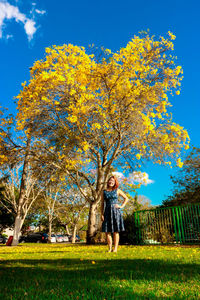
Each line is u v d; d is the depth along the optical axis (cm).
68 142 1243
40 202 2972
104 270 288
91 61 1288
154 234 1064
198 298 167
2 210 3353
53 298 172
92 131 1297
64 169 1384
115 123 1247
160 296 173
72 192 2644
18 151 1461
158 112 1356
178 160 1370
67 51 1331
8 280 242
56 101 1251
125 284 210
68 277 247
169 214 1039
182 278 230
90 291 187
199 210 948
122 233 1166
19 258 487
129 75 1273
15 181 2150
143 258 427
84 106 1189
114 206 612
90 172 1917
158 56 1252
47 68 1304
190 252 548
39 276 257
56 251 691
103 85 1326
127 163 1477
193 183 1540
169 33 1251
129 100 1264
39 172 1533
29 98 1257
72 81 1212
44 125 1344
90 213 1395
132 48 1266
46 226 4262
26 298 172
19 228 1666
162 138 1312
